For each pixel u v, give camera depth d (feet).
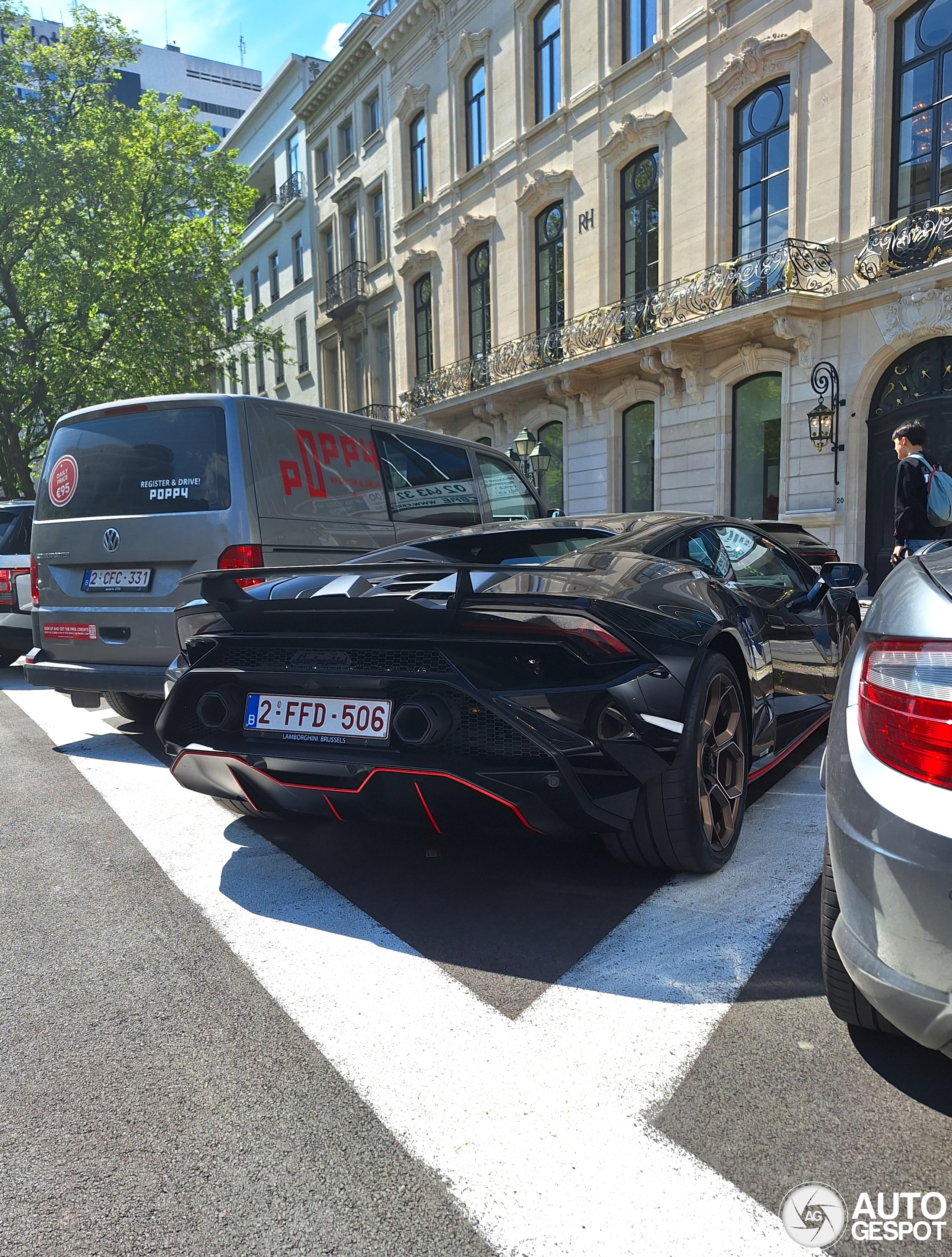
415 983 7.38
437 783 8.15
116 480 16.14
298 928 8.57
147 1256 4.55
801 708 12.62
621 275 57.98
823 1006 6.81
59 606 16.89
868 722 5.25
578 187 59.98
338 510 16.62
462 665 8.26
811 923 8.21
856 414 44.11
